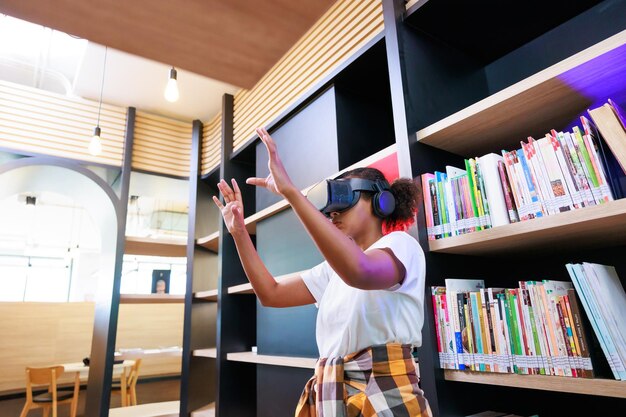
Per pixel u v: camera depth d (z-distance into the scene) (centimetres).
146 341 654
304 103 250
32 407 551
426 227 158
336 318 97
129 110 387
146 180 405
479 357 134
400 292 91
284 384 238
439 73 188
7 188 375
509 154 138
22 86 351
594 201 116
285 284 122
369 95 242
